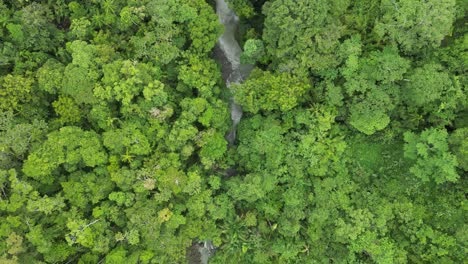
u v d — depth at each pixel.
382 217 25.42
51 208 23.69
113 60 26.31
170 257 25.52
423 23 23.56
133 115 26.03
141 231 24.62
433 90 23.80
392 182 26.91
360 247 25.69
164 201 25.91
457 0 25.33
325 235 26.67
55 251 24.11
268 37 26.16
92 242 24.14
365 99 25.11
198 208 26.06
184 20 27.17
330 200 26.48
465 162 23.78
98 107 25.41
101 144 25.16
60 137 24.30
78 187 24.53
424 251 25.52
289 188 27.19
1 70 27.17
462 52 24.86
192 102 26.33
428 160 24.66
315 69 25.97
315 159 26.88
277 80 25.97
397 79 24.77
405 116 26.64
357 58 25.30
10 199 23.25
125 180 24.66
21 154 25.03
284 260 27.20
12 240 22.58
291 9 23.78
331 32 24.52
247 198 26.75
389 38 25.00
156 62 26.97
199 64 27.17
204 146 26.92
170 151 26.25
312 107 27.25
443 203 25.78
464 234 24.19
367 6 26.17
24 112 26.14
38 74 25.59
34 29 26.25
